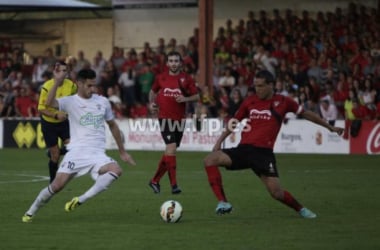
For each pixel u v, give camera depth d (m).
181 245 21.19
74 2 79.06
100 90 66.69
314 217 26.02
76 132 25.12
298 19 70.12
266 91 25.12
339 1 73.31
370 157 53.38
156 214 27.05
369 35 66.44
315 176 40.94
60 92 32.38
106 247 20.91
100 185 24.86
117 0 79.62
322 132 57.12
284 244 21.33
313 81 60.94
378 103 58.78
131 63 68.88
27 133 63.34
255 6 75.75
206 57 61.19
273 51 66.50
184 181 38.62
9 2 75.50
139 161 51.09
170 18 79.06
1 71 70.19
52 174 33.72
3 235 22.77
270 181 25.31
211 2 61.38
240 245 21.19
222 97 60.62
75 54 81.88
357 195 32.50
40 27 82.38
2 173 43.22
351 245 21.16
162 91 33.53
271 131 25.14
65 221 25.45
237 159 25.22
